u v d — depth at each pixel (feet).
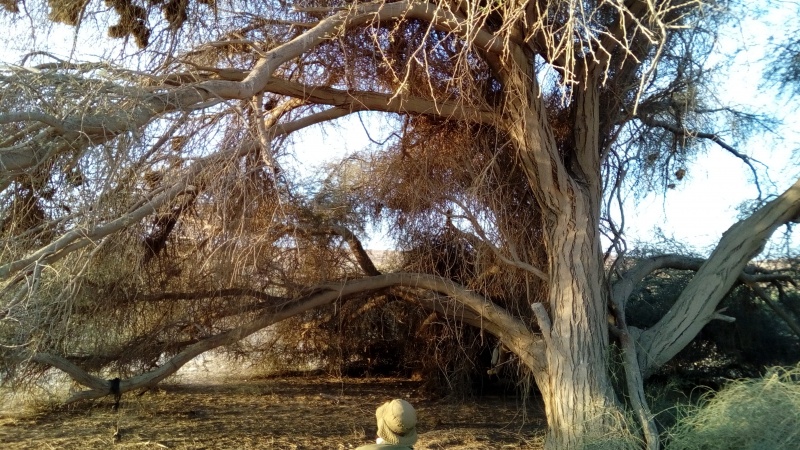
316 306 36.70
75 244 24.18
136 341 36.17
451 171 35.09
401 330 47.57
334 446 32.86
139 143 23.24
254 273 33.22
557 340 30.91
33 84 21.34
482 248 34.71
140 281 32.81
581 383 29.76
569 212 32.07
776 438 22.80
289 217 31.30
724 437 23.99
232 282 33.68
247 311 35.55
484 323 35.12
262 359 48.34
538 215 35.32
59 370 35.68
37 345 27.63
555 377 30.53
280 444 32.99
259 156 29.30
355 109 33.50
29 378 34.99
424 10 29.94
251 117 28.27
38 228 24.64
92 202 23.66
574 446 28.04
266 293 35.60
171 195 26.27
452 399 45.06
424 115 35.01
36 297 24.43
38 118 20.48
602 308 31.55
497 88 34.65
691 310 33.35
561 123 36.42
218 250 28.43
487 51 31.42
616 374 31.60
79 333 33.37
